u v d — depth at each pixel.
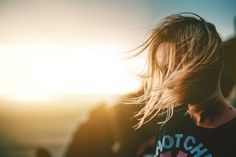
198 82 1.17
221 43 1.22
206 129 1.20
